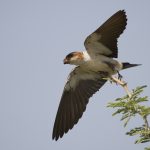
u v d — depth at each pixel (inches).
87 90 554.3
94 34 484.1
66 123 560.4
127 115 311.1
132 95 320.8
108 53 503.8
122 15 466.6
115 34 482.0
